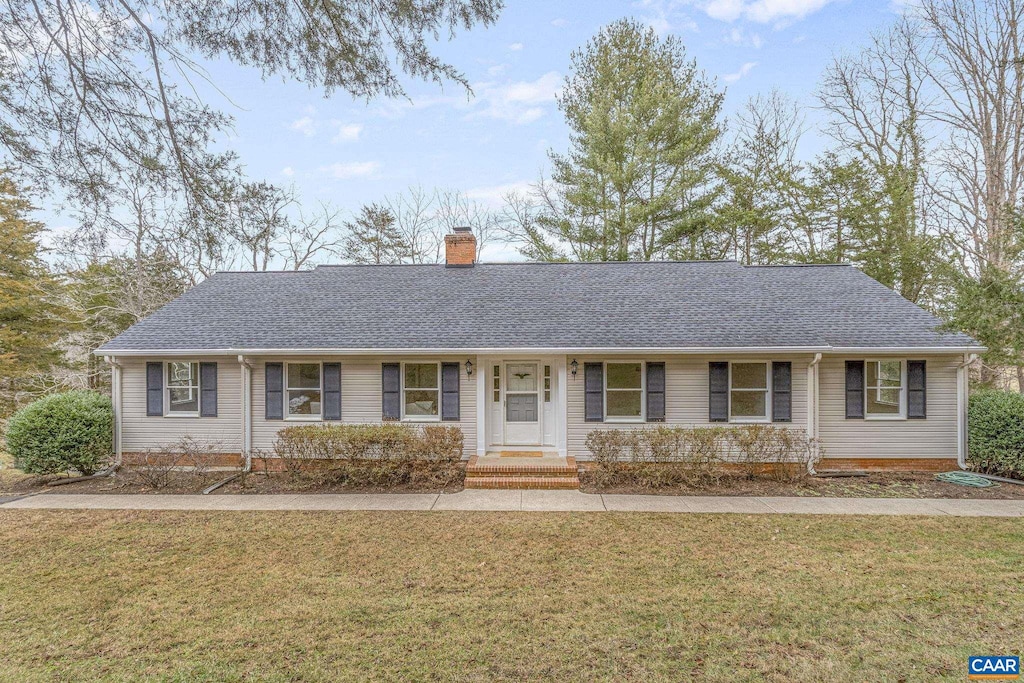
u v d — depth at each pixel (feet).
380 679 12.96
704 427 36.14
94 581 19.03
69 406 35.94
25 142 14.23
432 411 38.24
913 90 68.44
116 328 75.25
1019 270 34.76
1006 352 35.09
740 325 37.91
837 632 15.12
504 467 34.04
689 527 25.07
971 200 63.05
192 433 38.47
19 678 13.10
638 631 15.24
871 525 25.29
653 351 35.29
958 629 15.25
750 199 71.61
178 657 14.02
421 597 17.57
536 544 22.75
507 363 39.22
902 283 64.44
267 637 14.99
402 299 43.93
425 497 30.96
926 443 36.29
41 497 31.19
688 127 65.46
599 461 33.71
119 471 37.73
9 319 60.64
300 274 49.52
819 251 68.44
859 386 36.50
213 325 40.40
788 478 34.40
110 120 14.21
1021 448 32.96
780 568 19.95
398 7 14.51
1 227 45.39
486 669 13.34
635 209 65.05
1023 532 24.11
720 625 15.57
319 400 38.58
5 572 19.88
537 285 45.85
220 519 26.61
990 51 60.18
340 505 29.27
